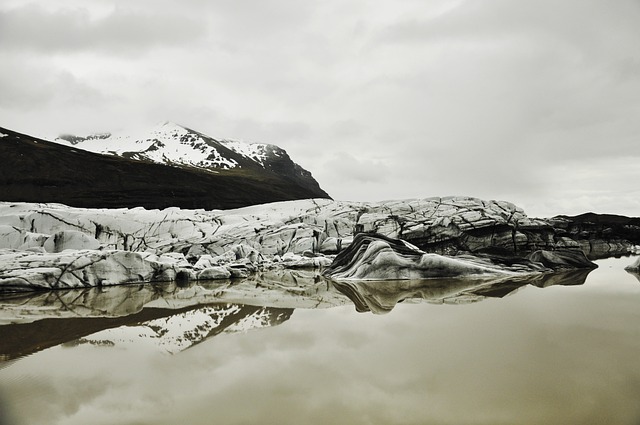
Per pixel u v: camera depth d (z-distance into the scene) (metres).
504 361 7.52
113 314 14.51
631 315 11.44
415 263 23.05
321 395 6.21
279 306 15.12
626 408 5.50
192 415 5.69
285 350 8.79
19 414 5.92
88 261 23.25
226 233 40.97
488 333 9.64
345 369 7.36
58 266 22.27
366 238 26.28
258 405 5.94
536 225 38.88
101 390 6.80
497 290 17.16
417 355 8.06
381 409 5.66
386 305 14.30
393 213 46.03
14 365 8.28
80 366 8.15
